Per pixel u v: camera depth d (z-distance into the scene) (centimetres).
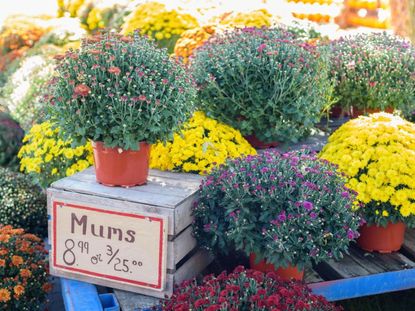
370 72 359
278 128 311
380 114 300
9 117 525
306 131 339
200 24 488
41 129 341
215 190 246
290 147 330
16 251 296
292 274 252
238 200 233
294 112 304
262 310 209
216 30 419
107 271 254
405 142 276
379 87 357
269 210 233
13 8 1023
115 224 248
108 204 249
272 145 332
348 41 390
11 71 670
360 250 289
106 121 238
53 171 325
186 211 248
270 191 230
